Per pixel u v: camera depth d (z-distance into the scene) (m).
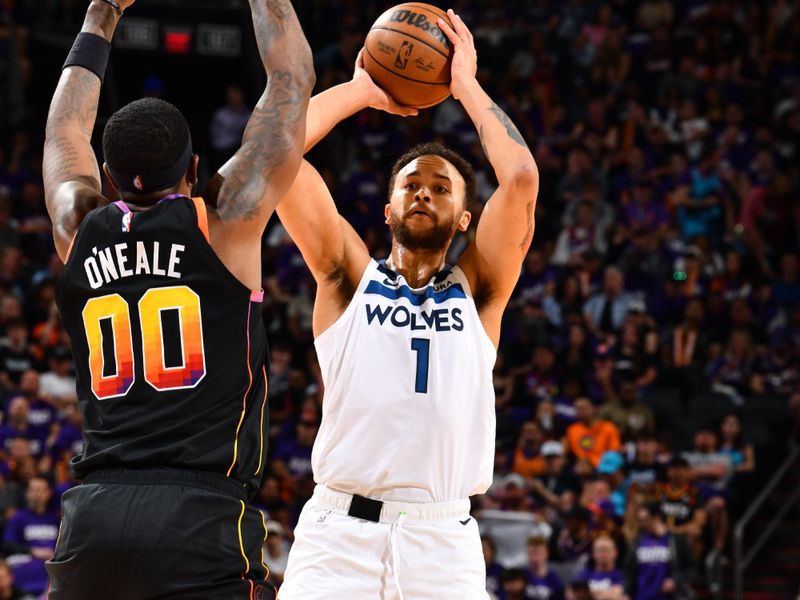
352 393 4.42
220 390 3.57
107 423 3.56
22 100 20.94
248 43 22.47
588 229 17.72
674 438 14.05
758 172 18.81
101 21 4.20
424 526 4.37
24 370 14.73
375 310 4.49
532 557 12.13
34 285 16.14
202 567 3.43
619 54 20.89
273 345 16.06
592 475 13.47
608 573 12.15
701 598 13.30
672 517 12.90
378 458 4.38
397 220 4.57
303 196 4.41
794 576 14.16
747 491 14.16
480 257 4.61
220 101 23.17
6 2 22.25
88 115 4.08
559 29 21.77
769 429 14.78
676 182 18.36
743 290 16.80
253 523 3.60
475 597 4.40
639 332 15.73
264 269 18.31
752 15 21.48
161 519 3.42
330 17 23.09
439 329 4.46
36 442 13.58
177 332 3.57
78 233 3.71
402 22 4.68
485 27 22.16
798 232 17.95
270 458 14.21
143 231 3.61
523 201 4.45
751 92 20.19
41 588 11.98
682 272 16.84
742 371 15.53
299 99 3.79
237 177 3.67
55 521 12.39
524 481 13.39
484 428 4.48
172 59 22.80
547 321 16.41
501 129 4.54
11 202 18.34
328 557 4.39
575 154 18.72
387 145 20.20
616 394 14.98
